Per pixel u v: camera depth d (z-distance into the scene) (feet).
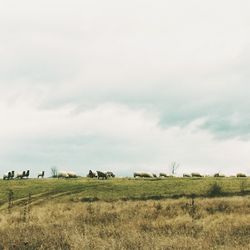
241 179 187.52
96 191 164.55
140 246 56.18
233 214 106.73
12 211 128.67
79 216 111.04
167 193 159.12
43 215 116.98
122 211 120.57
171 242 59.26
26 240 58.59
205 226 85.20
